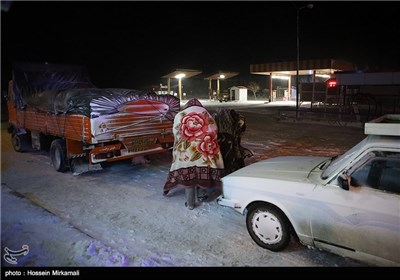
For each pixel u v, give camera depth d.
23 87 9.70
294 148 9.70
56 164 7.61
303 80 40.78
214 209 5.16
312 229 3.47
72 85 10.66
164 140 7.66
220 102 33.53
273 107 26.12
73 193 6.06
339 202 3.24
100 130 6.54
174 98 7.84
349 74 17.20
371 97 17.78
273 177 3.86
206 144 5.04
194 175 5.00
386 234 3.00
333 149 9.45
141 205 5.40
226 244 4.04
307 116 18.52
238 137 6.03
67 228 4.44
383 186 3.12
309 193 3.44
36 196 5.91
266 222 3.85
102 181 6.80
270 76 33.16
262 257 3.72
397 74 15.79
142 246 4.02
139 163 8.23
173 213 5.04
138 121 7.13
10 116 10.43
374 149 3.19
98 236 4.31
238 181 4.05
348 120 16.44
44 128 8.23
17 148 10.12
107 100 6.61
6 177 7.19
